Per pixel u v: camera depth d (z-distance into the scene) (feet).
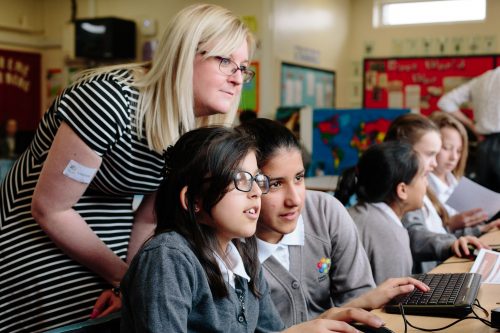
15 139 22.94
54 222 5.03
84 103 4.94
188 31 5.08
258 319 4.80
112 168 5.22
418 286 5.31
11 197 5.41
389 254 7.06
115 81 5.12
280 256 5.78
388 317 4.93
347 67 27.55
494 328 4.56
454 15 25.86
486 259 7.20
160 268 3.90
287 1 21.47
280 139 5.27
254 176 4.26
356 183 7.67
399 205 7.44
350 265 6.15
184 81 5.10
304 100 23.26
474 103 15.51
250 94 20.65
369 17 27.22
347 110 16.52
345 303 5.80
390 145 7.47
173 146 4.42
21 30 25.12
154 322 3.76
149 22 22.38
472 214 9.69
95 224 5.40
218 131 4.26
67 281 5.23
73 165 4.93
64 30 23.89
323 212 6.20
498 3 24.95
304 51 22.99
